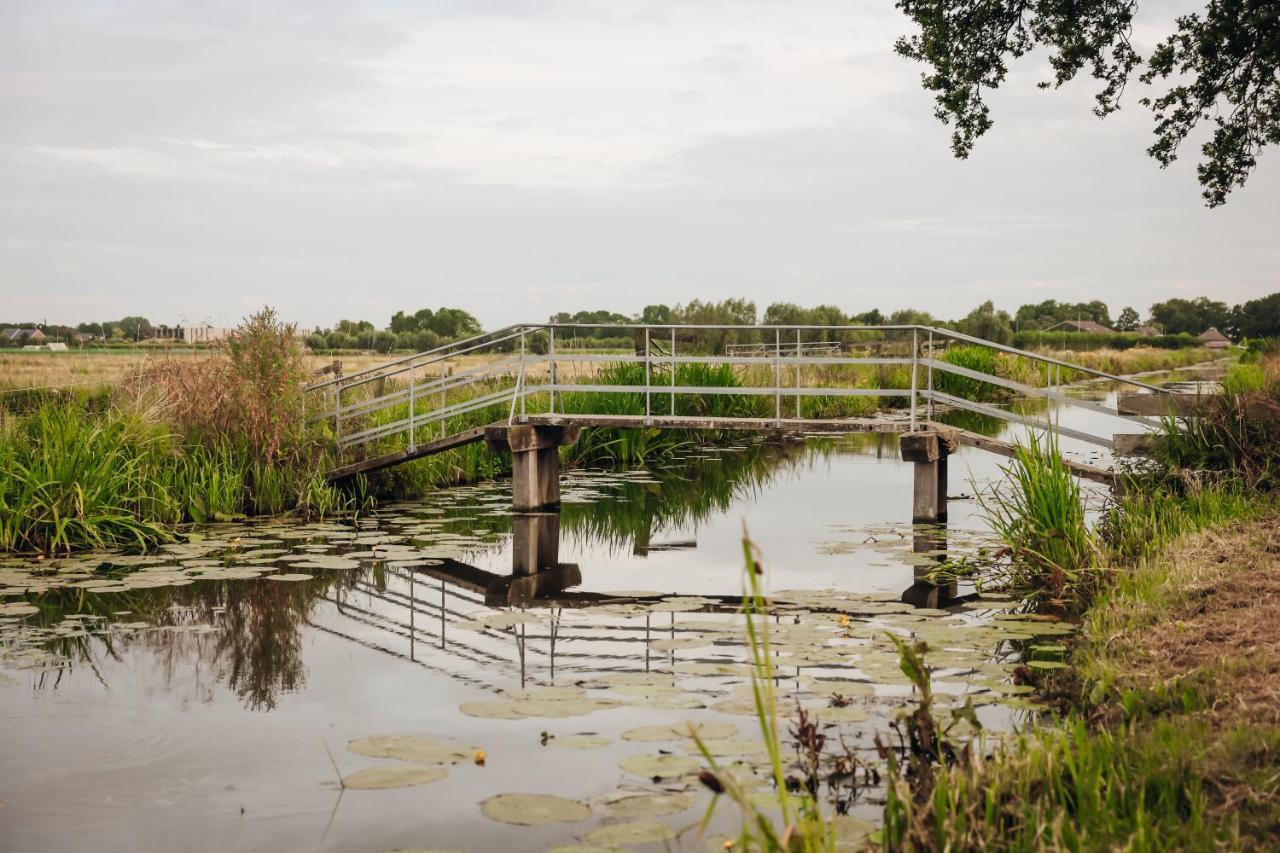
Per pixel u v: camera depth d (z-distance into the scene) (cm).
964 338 1155
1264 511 821
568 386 1315
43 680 628
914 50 1502
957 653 649
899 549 1023
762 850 313
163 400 1263
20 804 448
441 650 691
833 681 588
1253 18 1302
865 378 2711
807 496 1446
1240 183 1453
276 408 1294
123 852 402
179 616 790
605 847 387
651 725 539
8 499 1039
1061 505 855
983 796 374
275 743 520
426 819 430
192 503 1191
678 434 2033
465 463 1622
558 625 759
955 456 1881
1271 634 527
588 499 1412
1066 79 1491
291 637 729
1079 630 685
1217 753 383
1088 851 328
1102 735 420
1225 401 998
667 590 879
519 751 507
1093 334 6209
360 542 1088
